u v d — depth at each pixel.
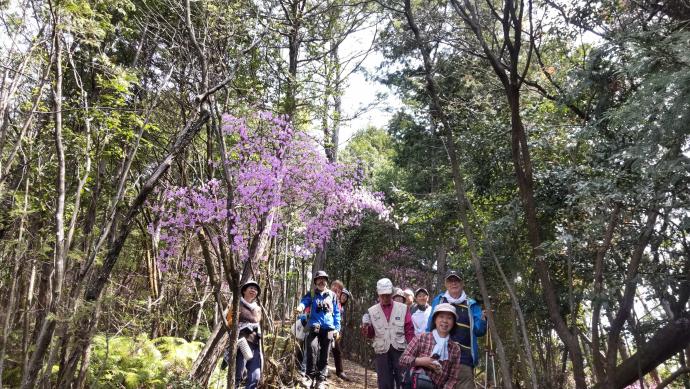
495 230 6.17
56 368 4.32
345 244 19.17
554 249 4.70
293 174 6.77
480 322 5.06
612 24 6.36
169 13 6.42
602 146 5.30
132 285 7.97
